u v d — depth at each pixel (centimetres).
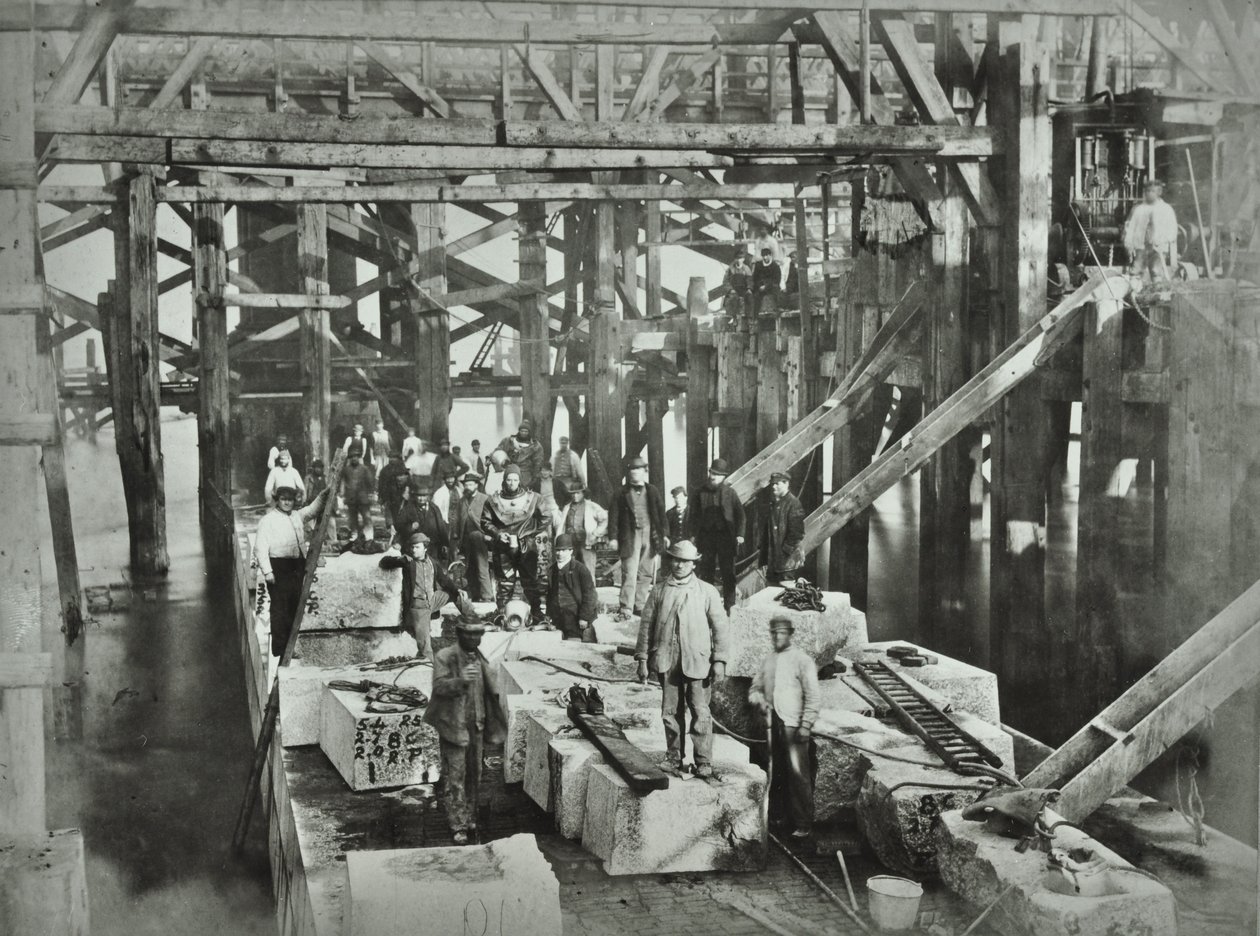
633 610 1282
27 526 802
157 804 1091
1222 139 1295
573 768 831
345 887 725
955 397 1243
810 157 1430
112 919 913
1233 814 957
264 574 1120
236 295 2086
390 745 910
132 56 2019
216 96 2092
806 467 1842
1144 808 905
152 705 1273
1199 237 1330
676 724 804
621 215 2380
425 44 2072
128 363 1805
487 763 984
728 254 2605
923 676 1005
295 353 2414
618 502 1270
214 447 2080
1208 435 1114
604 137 1185
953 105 1388
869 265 1631
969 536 1419
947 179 1419
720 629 798
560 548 1166
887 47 1306
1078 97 1742
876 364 1479
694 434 2139
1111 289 1192
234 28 1134
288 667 1059
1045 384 1289
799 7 1258
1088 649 1211
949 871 748
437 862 679
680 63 2106
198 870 994
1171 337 1141
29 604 803
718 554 1297
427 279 2266
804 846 833
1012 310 1322
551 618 1181
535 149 1367
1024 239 1308
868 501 1241
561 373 2530
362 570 1112
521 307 2272
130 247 1819
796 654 852
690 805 783
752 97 2295
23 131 816
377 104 2172
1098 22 1393
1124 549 1220
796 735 840
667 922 717
